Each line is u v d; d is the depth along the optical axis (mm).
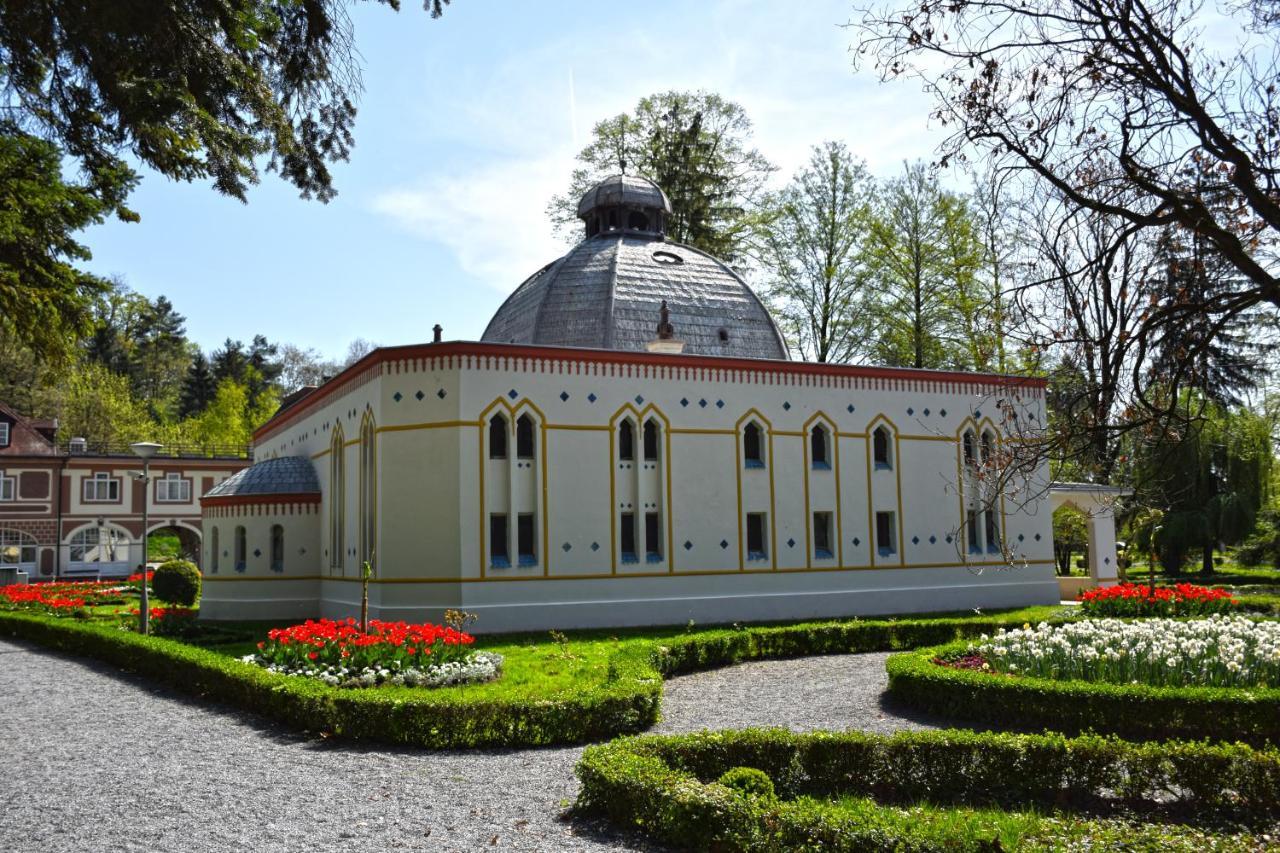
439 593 25234
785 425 29672
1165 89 8500
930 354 47469
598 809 9828
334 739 13281
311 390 38000
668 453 27938
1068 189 8930
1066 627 17047
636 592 27094
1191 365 9414
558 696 13719
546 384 26656
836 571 29875
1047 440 9742
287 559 31297
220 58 12984
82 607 30312
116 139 14062
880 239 47156
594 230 36938
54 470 59875
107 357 97438
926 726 14430
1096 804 10164
